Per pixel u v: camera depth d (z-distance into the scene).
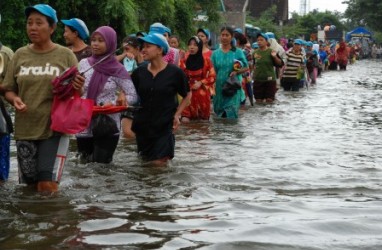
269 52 18.06
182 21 25.28
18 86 6.66
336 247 4.95
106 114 7.90
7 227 5.38
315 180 7.52
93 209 6.00
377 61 64.75
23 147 6.67
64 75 6.40
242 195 6.70
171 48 12.57
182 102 8.62
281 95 20.88
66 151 6.71
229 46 13.94
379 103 18.36
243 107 16.61
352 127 12.71
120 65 8.11
